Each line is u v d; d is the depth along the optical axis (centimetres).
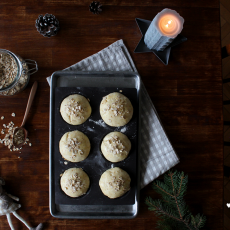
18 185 87
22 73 84
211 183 89
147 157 87
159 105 89
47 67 88
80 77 87
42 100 88
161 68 89
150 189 88
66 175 84
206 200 89
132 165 85
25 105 88
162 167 87
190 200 88
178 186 82
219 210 88
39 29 84
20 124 88
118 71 85
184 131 89
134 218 88
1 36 87
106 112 84
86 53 88
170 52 89
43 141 88
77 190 83
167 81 89
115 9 89
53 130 85
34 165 88
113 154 83
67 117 84
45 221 87
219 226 88
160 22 80
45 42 88
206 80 89
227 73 114
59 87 85
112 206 87
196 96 89
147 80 89
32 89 87
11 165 88
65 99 84
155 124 87
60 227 87
